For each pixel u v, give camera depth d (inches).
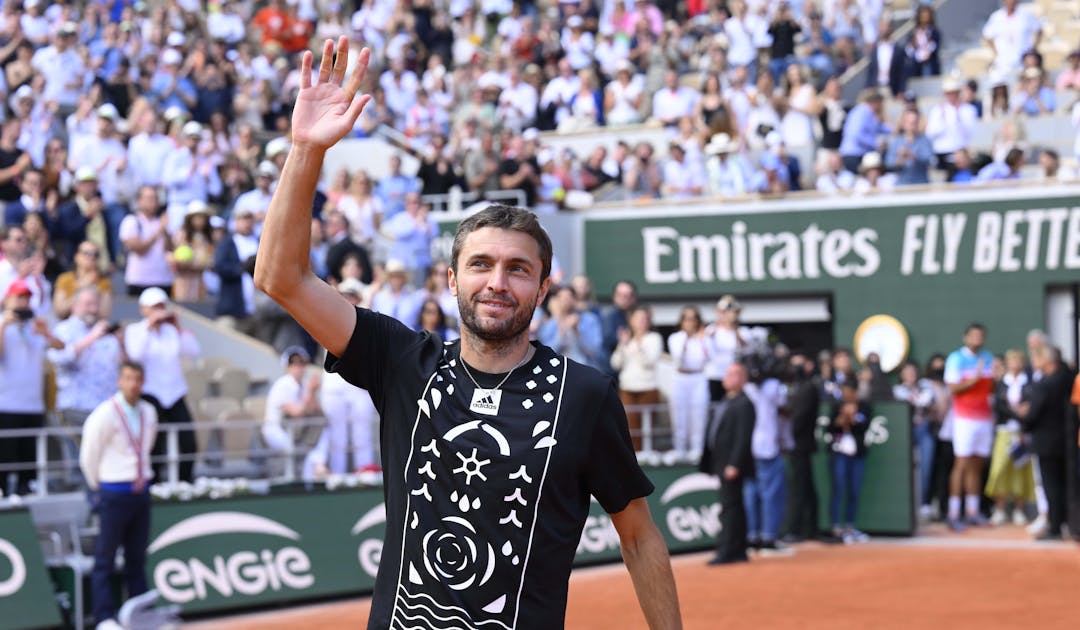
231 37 855.1
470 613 135.0
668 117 805.9
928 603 415.2
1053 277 687.1
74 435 438.9
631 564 147.3
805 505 569.3
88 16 772.6
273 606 429.1
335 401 477.1
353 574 450.3
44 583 381.7
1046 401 551.5
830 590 442.0
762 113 769.6
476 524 135.6
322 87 138.7
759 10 867.4
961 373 598.9
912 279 708.7
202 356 565.0
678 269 740.0
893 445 587.2
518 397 137.8
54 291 524.4
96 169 609.3
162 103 730.2
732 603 419.8
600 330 592.7
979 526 614.2
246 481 447.8
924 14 847.7
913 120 737.6
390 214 723.4
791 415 568.7
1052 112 782.5
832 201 719.7
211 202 646.5
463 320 137.9
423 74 901.8
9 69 689.6
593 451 139.0
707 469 516.4
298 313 138.8
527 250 137.3
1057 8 890.1
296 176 135.6
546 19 936.9
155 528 408.5
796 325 747.4
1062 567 482.0
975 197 697.6
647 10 908.6
